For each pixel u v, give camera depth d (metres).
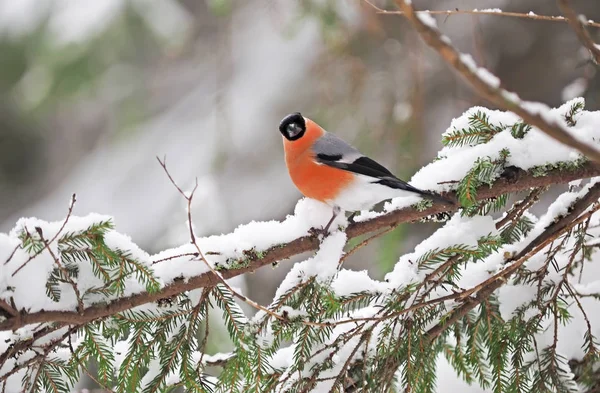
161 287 6.42
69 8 17.25
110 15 17.23
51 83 17.48
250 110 19.75
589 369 7.00
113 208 20.55
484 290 6.71
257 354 6.77
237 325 6.79
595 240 7.57
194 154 20.09
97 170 21.27
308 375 6.91
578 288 7.41
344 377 6.65
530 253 6.39
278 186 19.72
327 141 8.32
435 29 4.07
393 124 14.55
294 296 6.86
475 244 6.88
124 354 7.25
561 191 16.19
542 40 17.30
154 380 6.68
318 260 6.94
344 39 14.77
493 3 17.69
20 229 5.95
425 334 6.85
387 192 7.43
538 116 4.05
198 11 19.97
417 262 6.88
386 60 14.85
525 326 6.82
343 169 8.02
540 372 6.74
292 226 7.20
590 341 6.88
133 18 17.38
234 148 19.66
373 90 14.85
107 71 18.00
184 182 19.91
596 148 4.03
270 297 18.77
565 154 6.93
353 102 14.83
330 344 6.91
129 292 6.41
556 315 6.75
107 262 6.30
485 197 7.08
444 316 6.71
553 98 17.23
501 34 17.69
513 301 6.92
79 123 24.61
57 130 24.88
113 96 20.25
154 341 6.68
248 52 20.34
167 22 17.80
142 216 20.22
